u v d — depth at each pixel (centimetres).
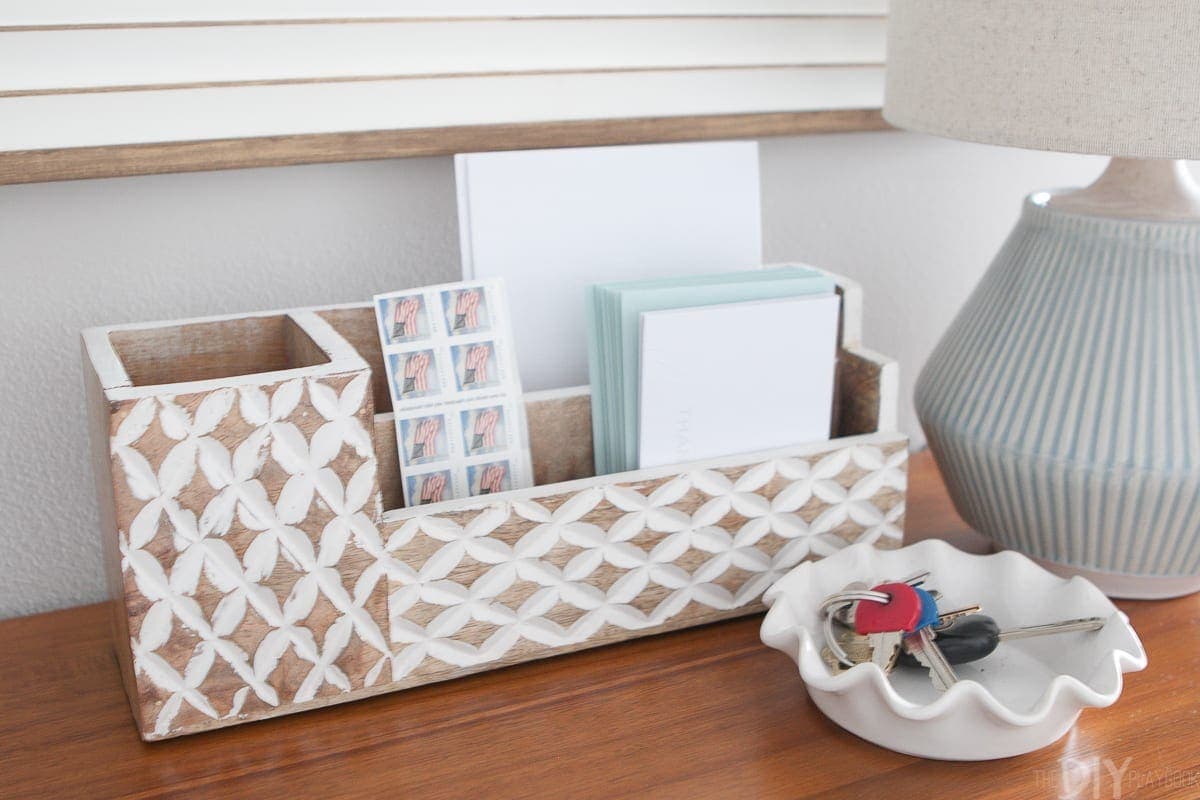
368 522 56
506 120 74
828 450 67
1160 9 53
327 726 58
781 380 66
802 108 83
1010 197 100
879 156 92
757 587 67
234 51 66
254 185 72
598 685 61
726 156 76
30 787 53
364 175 75
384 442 64
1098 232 65
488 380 65
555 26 73
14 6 61
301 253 75
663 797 52
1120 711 59
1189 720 58
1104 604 60
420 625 59
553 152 71
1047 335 66
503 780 53
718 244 77
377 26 69
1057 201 71
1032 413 65
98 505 64
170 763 55
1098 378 64
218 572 54
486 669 62
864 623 58
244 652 56
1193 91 53
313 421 54
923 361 101
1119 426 63
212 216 72
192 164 66
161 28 64
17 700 61
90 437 64
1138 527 65
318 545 55
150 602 53
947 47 61
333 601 57
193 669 55
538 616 61
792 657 57
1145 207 67
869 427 71
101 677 63
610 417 67
